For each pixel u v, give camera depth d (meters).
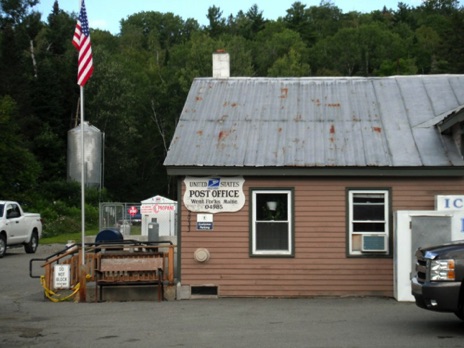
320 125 19.05
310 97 20.38
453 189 17.64
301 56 103.75
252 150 18.11
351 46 106.81
